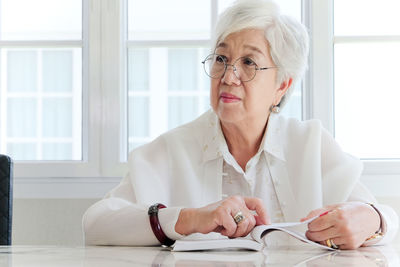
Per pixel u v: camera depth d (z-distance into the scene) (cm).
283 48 195
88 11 295
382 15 299
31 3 306
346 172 201
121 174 290
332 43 295
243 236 148
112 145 291
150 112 300
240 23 191
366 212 153
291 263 107
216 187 198
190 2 300
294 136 204
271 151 198
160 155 204
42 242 286
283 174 199
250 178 198
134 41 297
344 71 298
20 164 290
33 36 304
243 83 190
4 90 304
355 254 130
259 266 102
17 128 304
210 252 132
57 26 303
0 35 305
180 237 152
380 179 285
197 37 300
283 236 192
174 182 200
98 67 293
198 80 299
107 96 293
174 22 301
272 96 198
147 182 198
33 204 287
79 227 286
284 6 298
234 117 189
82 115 297
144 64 299
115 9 293
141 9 301
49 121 303
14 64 303
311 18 291
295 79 203
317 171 198
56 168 289
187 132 207
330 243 144
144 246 158
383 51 298
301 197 196
